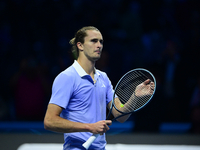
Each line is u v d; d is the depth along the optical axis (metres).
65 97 5.18
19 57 16.67
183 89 15.15
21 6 17.66
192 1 17.41
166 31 17.02
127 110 5.84
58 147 9.57
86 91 5.36
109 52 16.56
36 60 15.63
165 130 13.14
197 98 13.54
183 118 14.29
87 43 5.46
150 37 16.75
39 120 14.51
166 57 15.81
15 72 16.44
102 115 5.62
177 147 9.88
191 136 11.67
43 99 14.65
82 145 5.16
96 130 4.94
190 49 16.17
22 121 14.41
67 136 5.45
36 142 10.52
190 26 16.98
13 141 10.71
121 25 17.11
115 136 11.44
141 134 11.86
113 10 17.61
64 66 16.08
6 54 16.75
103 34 17.08
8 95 15.74
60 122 4.99
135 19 16.72
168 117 14.05
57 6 17.69
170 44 16.19
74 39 5.80
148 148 9.68
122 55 16.44
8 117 14.80
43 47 16.73
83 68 5.55
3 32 17.30
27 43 17.02
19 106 14.44
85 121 5.33
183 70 15.54
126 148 9.63
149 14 17.42
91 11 17.59
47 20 17.52
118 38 16.84
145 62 16.02
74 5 17.73
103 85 5.69
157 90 12.63
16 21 17.50
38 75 14.70
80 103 5.35
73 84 5.29
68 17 17.52
